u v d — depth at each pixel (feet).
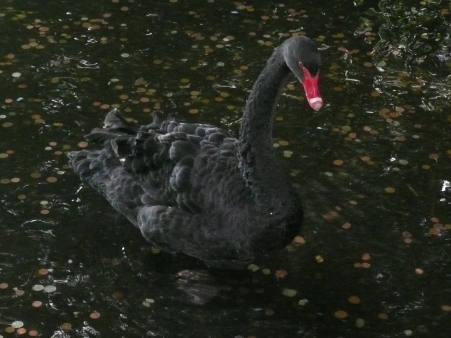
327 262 9.84
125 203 9.83
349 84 11.50
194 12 12.41
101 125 10.90
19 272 9.73
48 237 9.98
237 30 12.16
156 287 9.68
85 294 9.61
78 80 11.40
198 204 9.48
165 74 11.52
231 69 11.61
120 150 9.82
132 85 11.37
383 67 11.74
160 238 9.65
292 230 9.39
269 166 9.32
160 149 9.71
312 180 10.44
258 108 9.28
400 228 10.09
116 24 12.17
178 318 9.47
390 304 9.57
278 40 12.03
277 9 12.50
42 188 10.34
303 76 9.05
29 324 9.39
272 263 9.84
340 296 9.62
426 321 9.47
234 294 9.63
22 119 10.93
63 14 12.28
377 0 12.71
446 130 11.00
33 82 11.35
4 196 10.25
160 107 11.12
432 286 9.69
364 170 10.55
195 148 9.64
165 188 9.62
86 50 11.79
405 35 12.19
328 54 11.89
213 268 9.81
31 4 12.41
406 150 10.76
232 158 9.57
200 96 11.27
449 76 11.66
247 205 9.37
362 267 9.80
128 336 9.34
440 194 10.37
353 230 10.06
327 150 10.73
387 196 10.34
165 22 12.24
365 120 11.07
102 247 9.94
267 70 9.25
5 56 11.64
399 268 9.80
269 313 9.52
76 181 10.43
